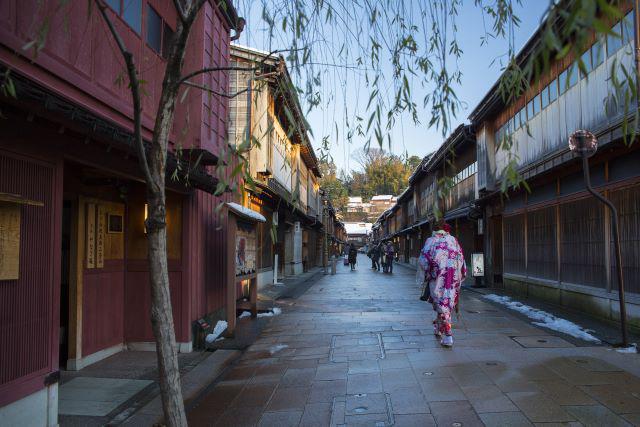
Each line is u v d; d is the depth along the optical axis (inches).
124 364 244.1
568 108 376.2
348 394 186.1
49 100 129.7
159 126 107.0
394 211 1940.2
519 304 427.2
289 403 180.4
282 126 696.4
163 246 106.4
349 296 551.5
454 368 213.6
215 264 339.6
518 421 149.2
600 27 55.9
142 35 226.4
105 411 179.6
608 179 322.0
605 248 327.0
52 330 154.0
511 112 526.0
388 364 226.8
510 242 560.7
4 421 133.6
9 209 136.9
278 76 122.9
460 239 842.8
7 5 132.0
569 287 385.7
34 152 148.1
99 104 184.2
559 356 229.6
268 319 381.4
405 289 639.8
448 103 119.9
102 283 255.6
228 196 368.5
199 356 265.4
